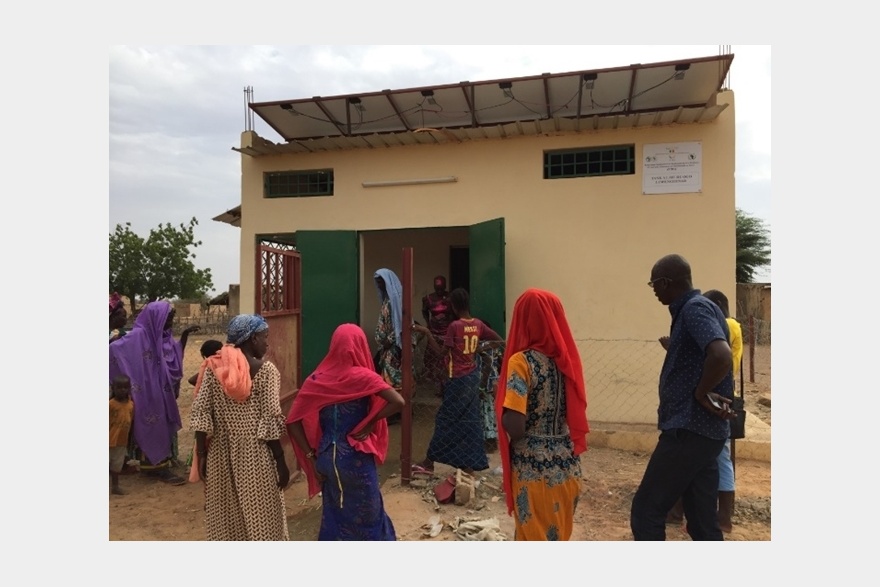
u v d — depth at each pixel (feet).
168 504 15.51
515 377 8.46
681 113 19.52
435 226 22.91
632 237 20.88
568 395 8.83
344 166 23.76
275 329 16.03
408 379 15.62
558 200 21.61
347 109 24.11
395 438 21.65
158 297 78.64
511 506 8.89
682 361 9.55
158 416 17.21
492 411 19.24
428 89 22.09
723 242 20.07
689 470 9.41
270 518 9.92
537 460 8.54
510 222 22.09
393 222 23.32
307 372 23.40
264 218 24.54
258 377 9.95
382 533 10.43
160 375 17.40
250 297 24.49
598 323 21.20
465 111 24.29
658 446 9.78
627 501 14.97
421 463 17.39
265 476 9.88
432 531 12.44
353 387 9.90
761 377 36.09
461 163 22.65
